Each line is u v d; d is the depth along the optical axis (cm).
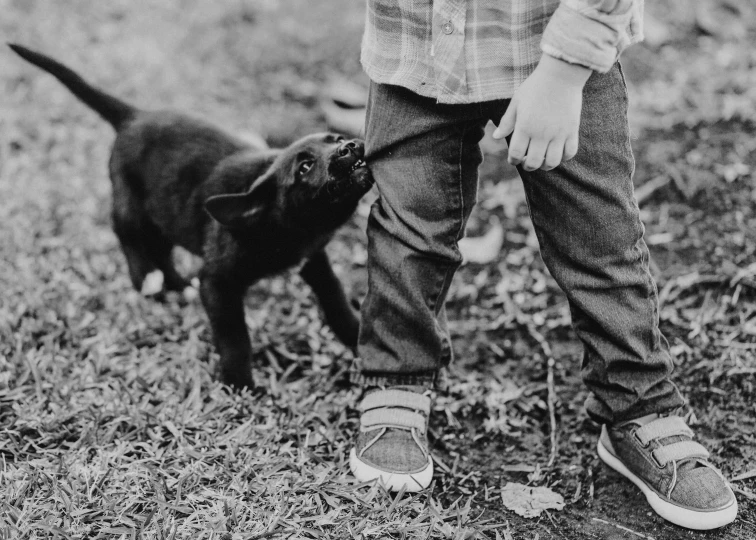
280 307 365
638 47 530
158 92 524
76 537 219
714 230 371
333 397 302
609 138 207
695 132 436
